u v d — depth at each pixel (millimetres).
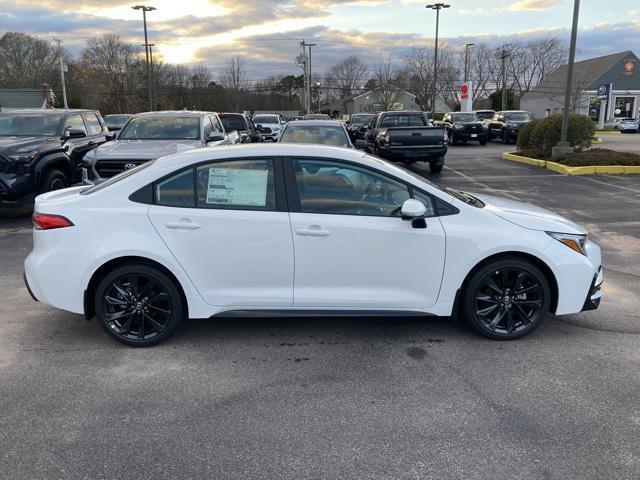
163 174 4289
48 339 4547
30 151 9062
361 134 27844
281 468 2904
